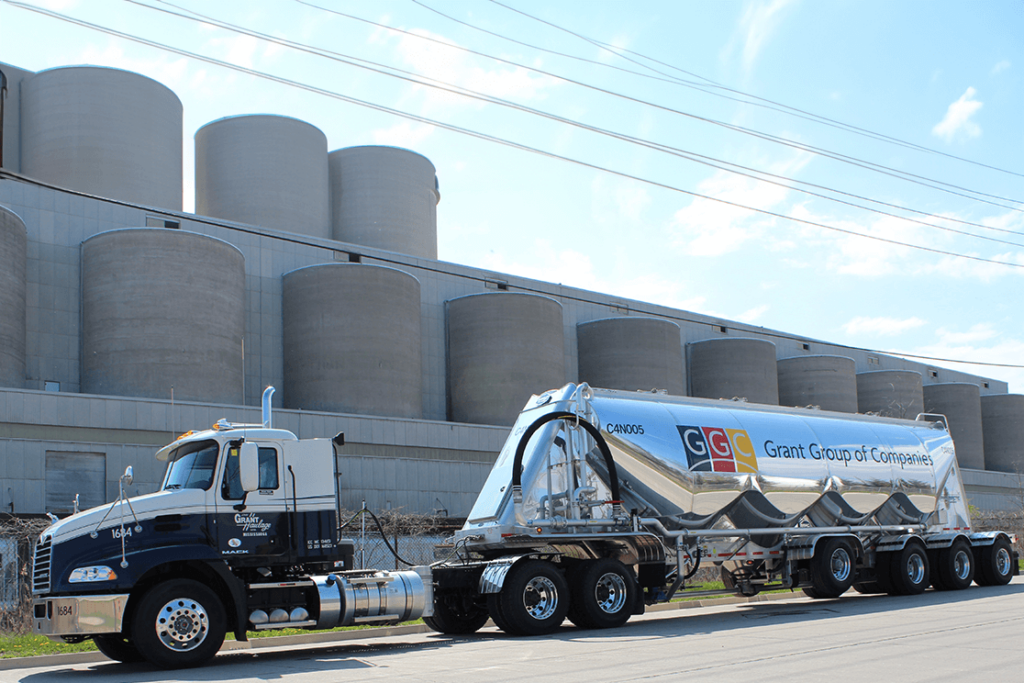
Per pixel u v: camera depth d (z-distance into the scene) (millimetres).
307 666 12008
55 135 49188
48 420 32688
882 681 8984
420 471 41469
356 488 39125
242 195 54344
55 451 32656
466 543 17344
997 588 22453
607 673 10008
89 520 12938
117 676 11844
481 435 44375
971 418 73812
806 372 65125
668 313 63125
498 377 48969
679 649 12125
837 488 20500
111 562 12625
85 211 42469
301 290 45375
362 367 43969
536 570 15500
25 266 38875
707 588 21953
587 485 17188
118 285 38781
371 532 23922
